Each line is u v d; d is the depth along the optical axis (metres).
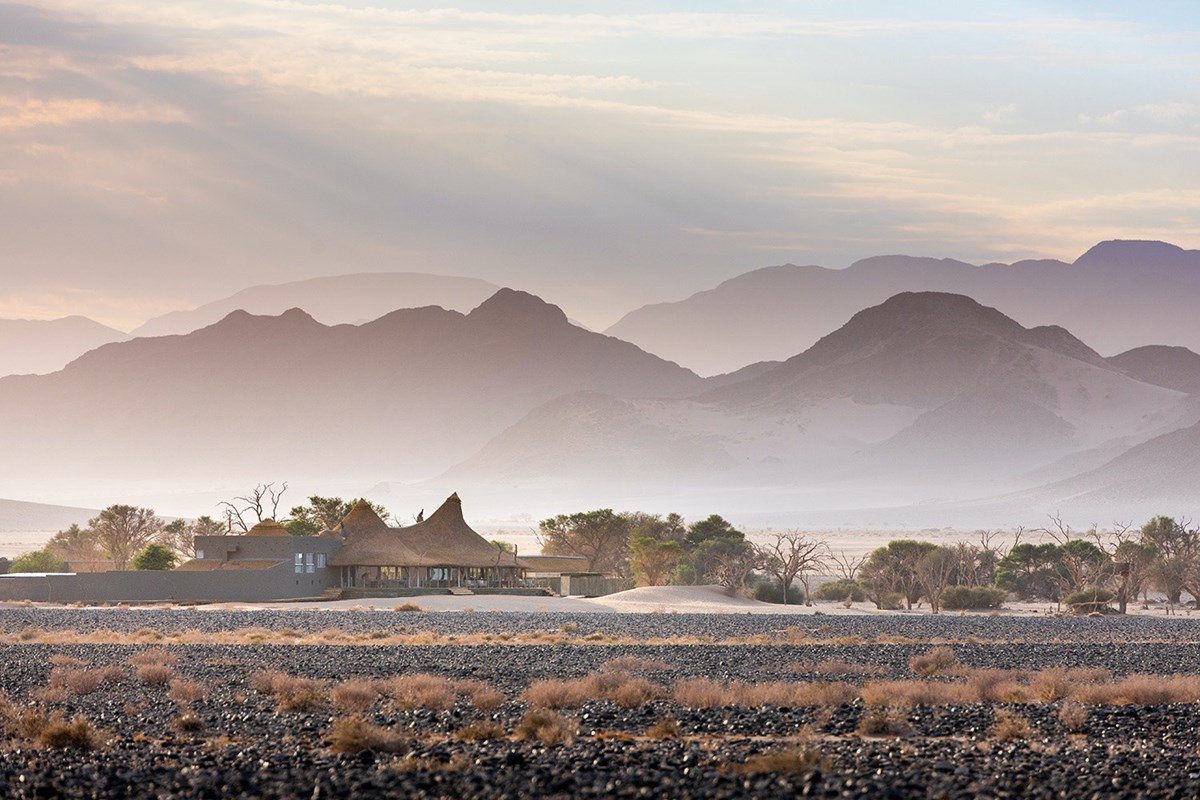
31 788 41.31
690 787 41.12
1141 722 58.81
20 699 67.50
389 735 49.62
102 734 51.78
